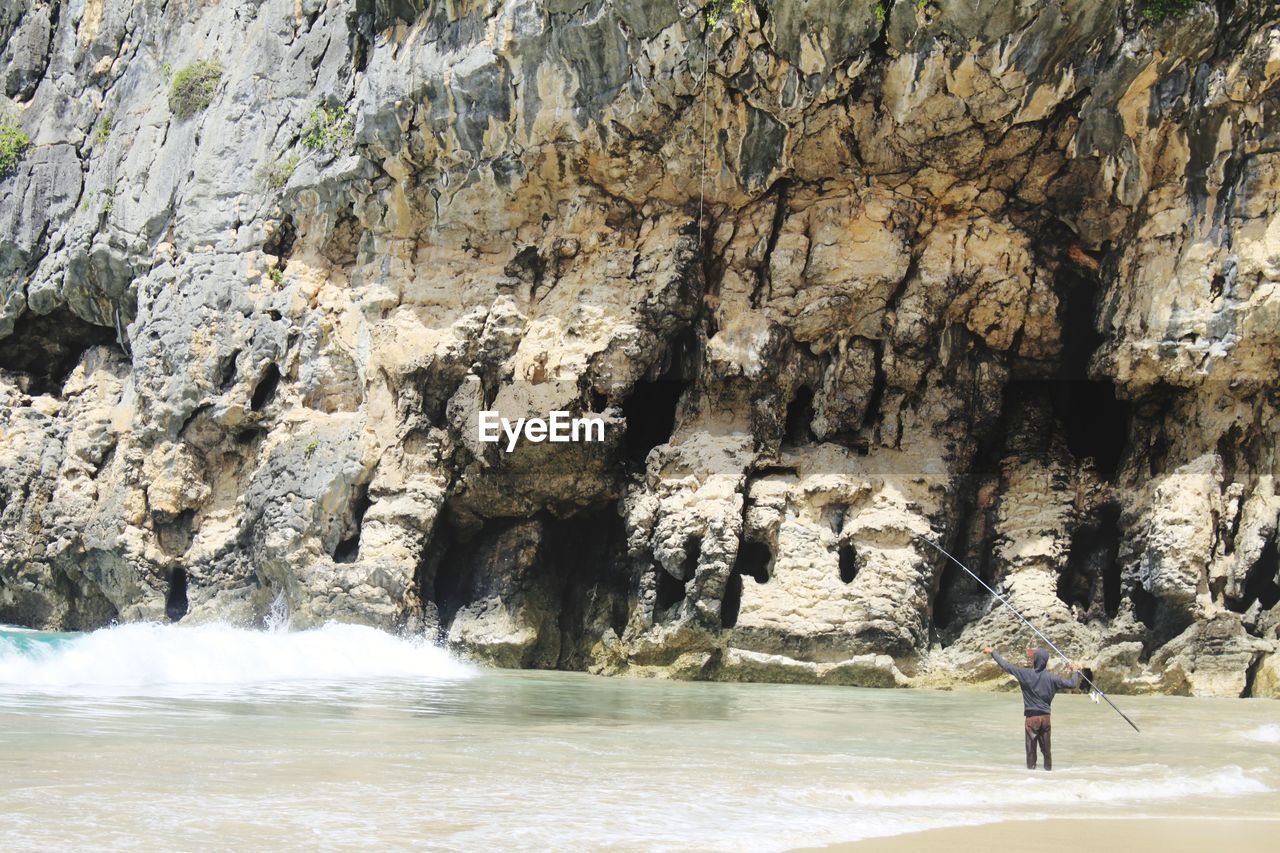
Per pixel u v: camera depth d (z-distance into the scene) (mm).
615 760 10516
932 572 21344
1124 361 20859
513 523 23375
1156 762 11555
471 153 22984
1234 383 20094
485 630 22672
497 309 23219
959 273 21938
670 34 20734
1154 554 19906
